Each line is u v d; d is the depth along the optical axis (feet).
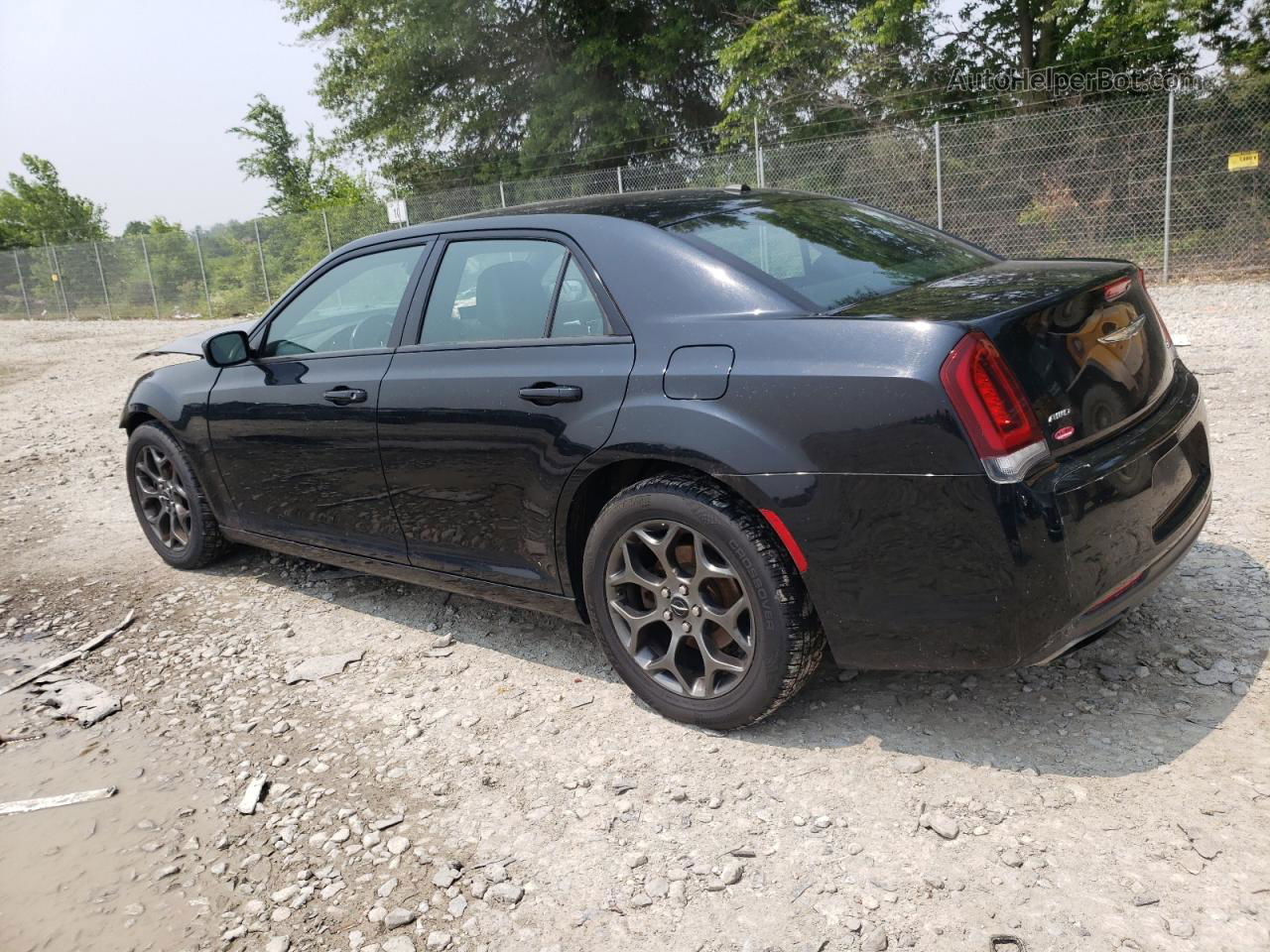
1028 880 7.10
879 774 8.56
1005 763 8.49
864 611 8.23
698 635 9.25
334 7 78.69
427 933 7.30
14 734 11.07
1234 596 10.87
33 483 23.07
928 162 48.70
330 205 119.44
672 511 8.93
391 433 11.31
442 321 11.17
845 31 60.95
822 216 10.72
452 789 9.09
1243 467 15.07
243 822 8.94
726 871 7.52
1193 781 7.93
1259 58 46.06
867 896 7.14
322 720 10.66
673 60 72.69
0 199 159.02
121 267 95.66
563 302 10.03
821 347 8.14
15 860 8.73
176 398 14.65
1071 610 7.66
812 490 8.08
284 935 7.45
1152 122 44.52
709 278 9.11
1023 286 8.52
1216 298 35.14
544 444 9.78
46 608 14.87
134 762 10.21
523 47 78.28
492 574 10.99
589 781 8.96
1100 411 8.12
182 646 13.01
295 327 13.12
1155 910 6.67
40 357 60.44
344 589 14.49
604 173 57.67
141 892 8.12
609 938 7.04
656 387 8.95
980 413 7.43
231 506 14.39
